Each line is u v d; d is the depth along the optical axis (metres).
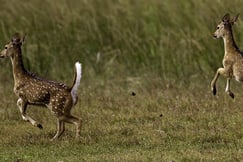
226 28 48.62
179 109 48.34
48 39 61.59
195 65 58.78
